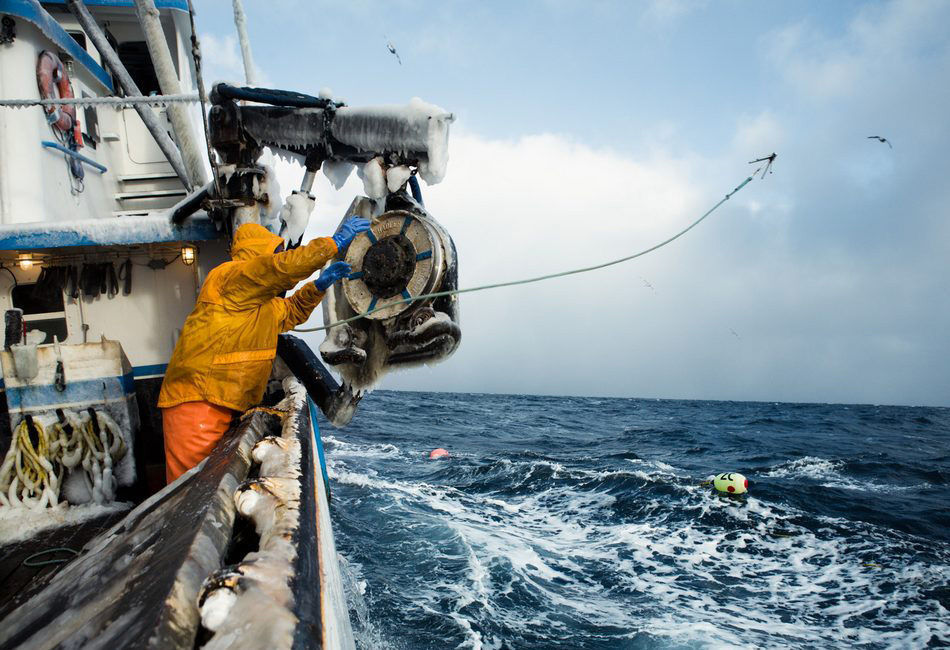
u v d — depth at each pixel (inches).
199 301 130.1
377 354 163.5
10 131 227.9
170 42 334.3
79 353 178.5
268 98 168.7
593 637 304.0
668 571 403.5
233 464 88.7
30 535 160.1
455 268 155.7
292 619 44.5
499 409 2295.8
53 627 60.8
